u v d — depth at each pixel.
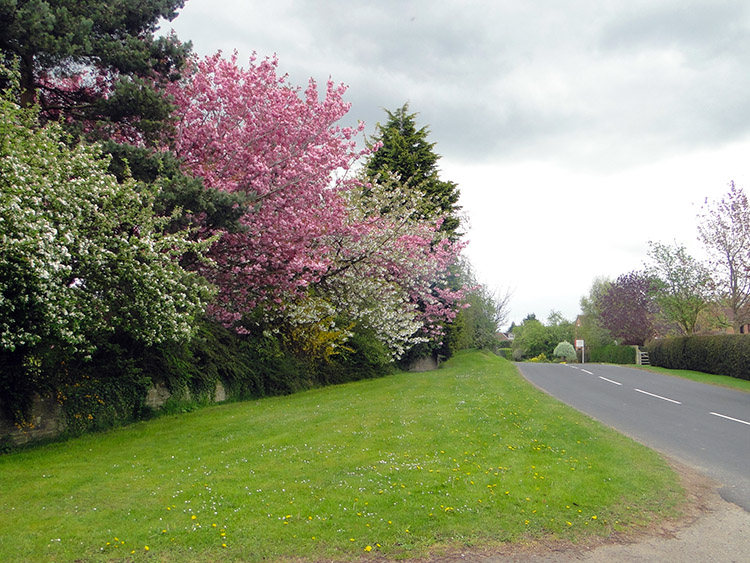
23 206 9.07
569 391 19.92
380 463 8.95
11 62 11.11
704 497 7.61
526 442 10.34
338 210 17.48
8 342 9.57
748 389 21.44
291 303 18.80
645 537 6.31
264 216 15.62
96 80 14.05
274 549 5.87
